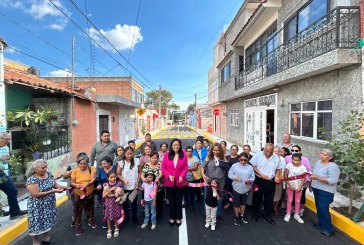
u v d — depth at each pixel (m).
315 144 7.67
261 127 12.84
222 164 4.95
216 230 4.71
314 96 7.79
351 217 4.83
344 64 6.03
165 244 4.21
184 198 6.12
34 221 4.03
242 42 15.27
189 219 5.23
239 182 4.91
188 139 23.84
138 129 27.27
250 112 14.69
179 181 4.80
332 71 6.87
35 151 7.72
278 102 10.59
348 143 4.91
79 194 4.54
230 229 4.75
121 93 25.16
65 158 9.34
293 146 5.64
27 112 7.29
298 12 8.77
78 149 10.77
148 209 4.87
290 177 4.99
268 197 5.07
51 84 9.33
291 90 9.37
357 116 5.67
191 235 4.52
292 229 4.73
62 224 5.08
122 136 19.89
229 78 17.61
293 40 8.87
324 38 7.12
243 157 4.90
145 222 4.84
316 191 4.60
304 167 5.04
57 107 9.86
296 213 5.12
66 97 10.05
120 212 4.50
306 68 7.28
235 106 18.47
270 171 5.04
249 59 14.91
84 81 25.06
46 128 8.56
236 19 17.30
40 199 4.07
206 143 6.64
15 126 7.81
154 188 4.84
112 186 4.48
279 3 10.07
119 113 19.02
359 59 5.84
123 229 4.80
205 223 5.02
